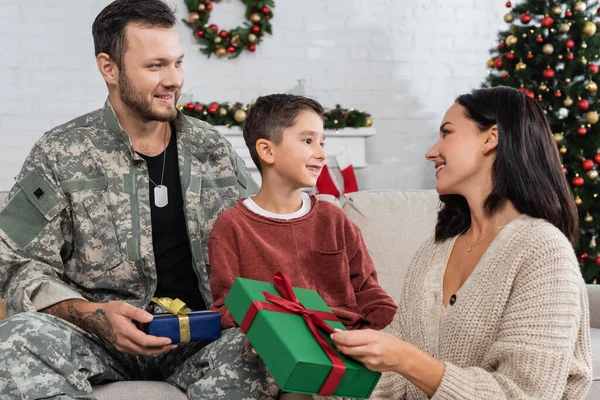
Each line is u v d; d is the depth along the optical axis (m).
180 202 2.00
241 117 4.35
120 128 1.96
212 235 1.84
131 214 1.94
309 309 1.41
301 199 1.94
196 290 1.98
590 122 4.11
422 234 2.46
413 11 5.14
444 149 1.46
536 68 4.24
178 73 1.94
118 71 1.93
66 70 4.50
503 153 1.41
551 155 1.44
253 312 1.34
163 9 1.95
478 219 1.47
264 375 1.59
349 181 4.60
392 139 5.16
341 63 5.03
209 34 4.64
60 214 1.92
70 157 1.95
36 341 1.55
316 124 1.87
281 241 1.84
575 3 4.20
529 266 1.33
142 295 1.95
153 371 1.90
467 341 1.37
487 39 5.28
